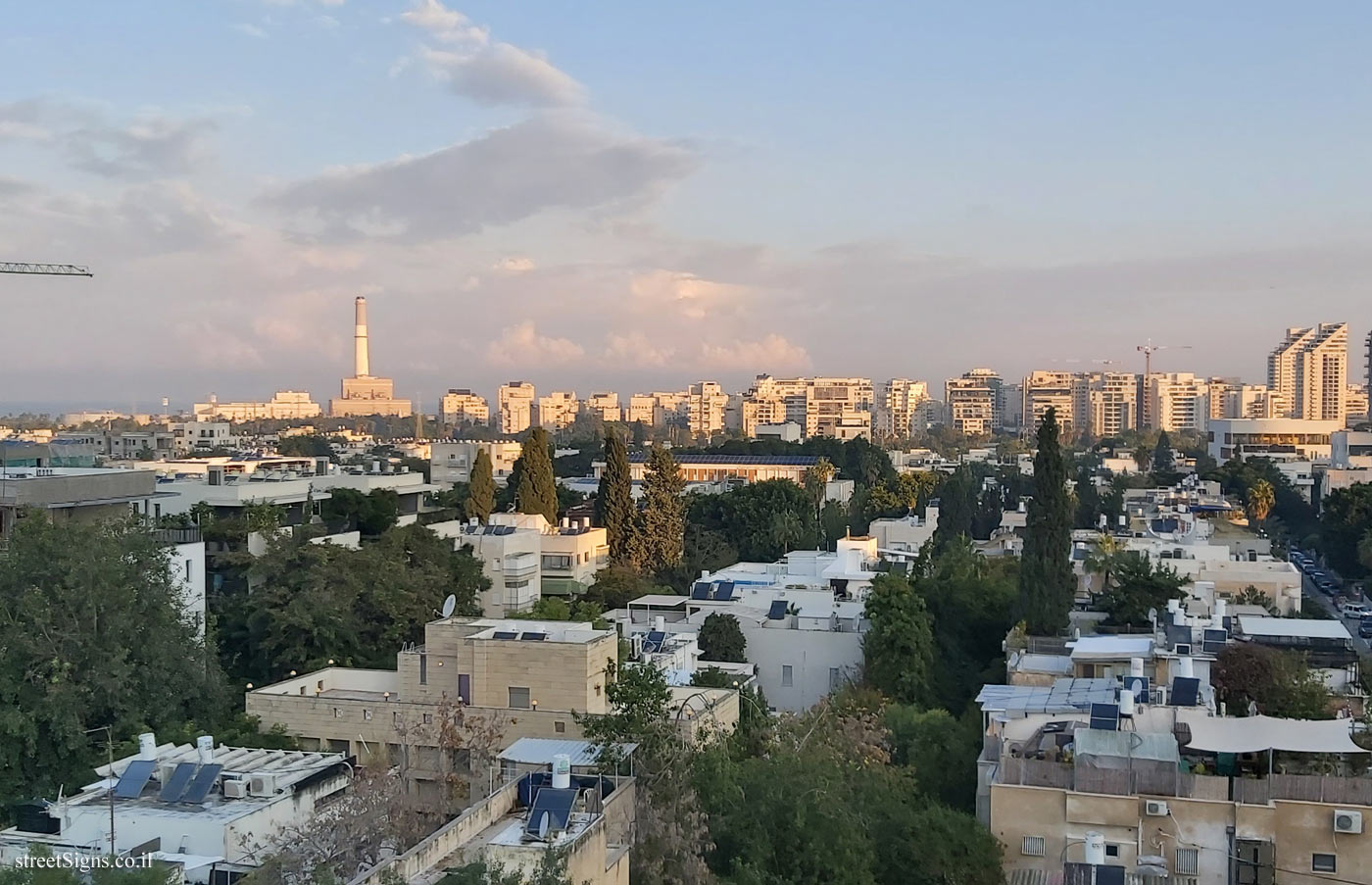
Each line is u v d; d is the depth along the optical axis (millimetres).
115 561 52469
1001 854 37062
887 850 37062
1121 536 92750
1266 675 48531
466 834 28484
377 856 31031
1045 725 41062
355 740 48750
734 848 35562
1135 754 37031
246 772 37656
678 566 107750
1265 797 35688
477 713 47906
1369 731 42250
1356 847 34750
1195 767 37688
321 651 66562
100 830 34719
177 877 28828
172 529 69312
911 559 97875
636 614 81875
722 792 37000
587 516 124312
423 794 39781
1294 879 35188
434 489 133125
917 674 64562
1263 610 67812
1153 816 36094
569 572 100000
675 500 111375
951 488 127375
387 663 68375
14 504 68062
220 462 134750
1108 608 68562
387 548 80062
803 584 82625
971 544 100438
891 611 66250
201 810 35344
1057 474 66375
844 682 67000
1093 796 36594
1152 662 50375
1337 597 115375
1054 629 65375
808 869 35219
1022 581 66500
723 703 51469
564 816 28188
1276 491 160875
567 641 50156
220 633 68188
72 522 55656
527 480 111562
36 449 95062
